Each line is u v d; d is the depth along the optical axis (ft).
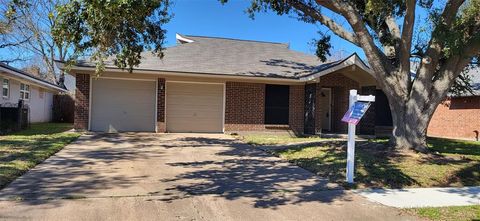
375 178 28.22
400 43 36.40
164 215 19.27
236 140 51.42
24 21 94.53
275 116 62.64
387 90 36.68
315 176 29.25
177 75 57.21
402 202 23.18
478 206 22.58
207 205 21.20
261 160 35.81
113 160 33.65
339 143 42.60
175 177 27.73
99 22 29.04
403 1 36.81
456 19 33.35
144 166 31.48
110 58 55.36
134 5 28.02
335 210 21.20
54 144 40.40
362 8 39.81
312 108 60.85
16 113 57.26
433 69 35.40
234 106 61.26
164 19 40.11
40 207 19.69
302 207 21.52
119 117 58.23
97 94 57.52
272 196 23.49
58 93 101.40
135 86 58.80
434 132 77.77
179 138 51.80
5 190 22.57
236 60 64.75
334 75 62.95
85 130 56.24
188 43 69.10
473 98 68.33
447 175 29.66
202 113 61.36
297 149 40.57
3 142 41.47
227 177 28.25
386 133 67.41
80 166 30.53
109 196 22.18
